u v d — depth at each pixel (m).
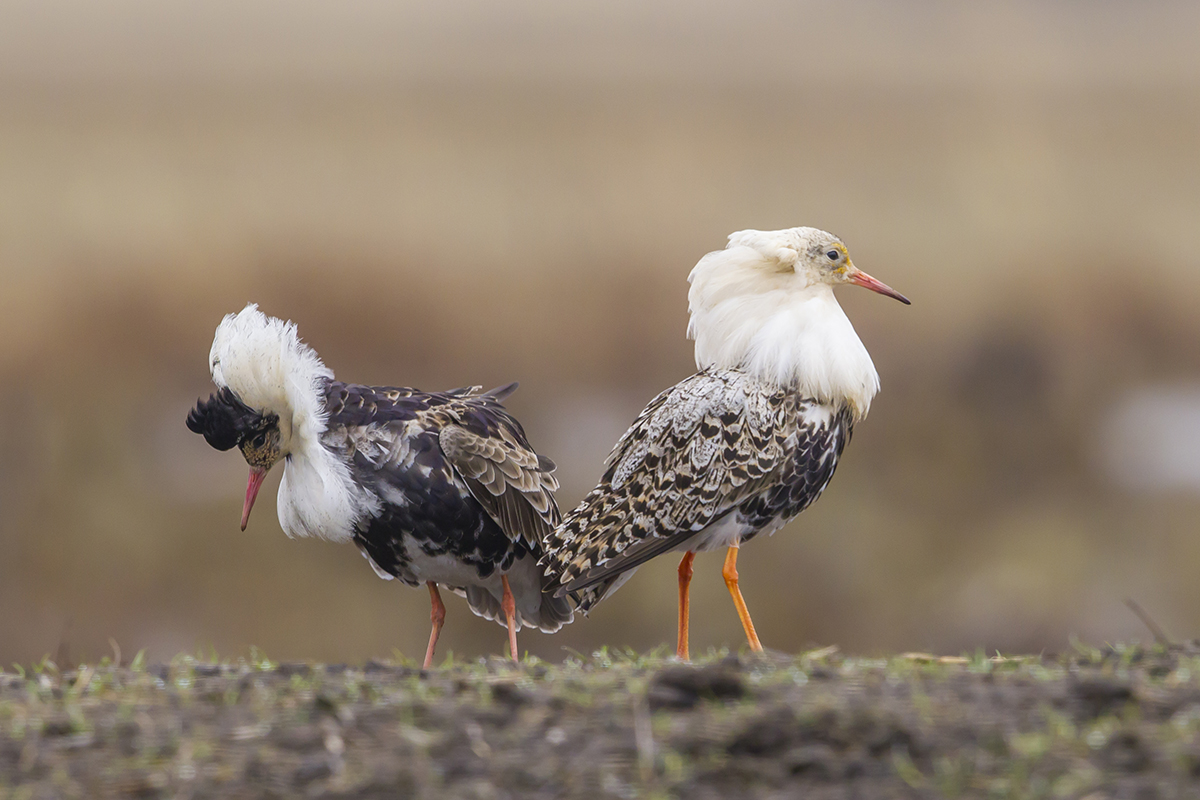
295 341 8.81
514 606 9.34
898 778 4.88
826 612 16.52
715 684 5.63
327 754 5.23
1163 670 6.06
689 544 8.53
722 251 8.86
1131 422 20.95
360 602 16.14
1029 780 4.80
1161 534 17.97
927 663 6.80
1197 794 4.65
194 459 19.00
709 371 8.73
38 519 17.80
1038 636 16.27
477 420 9.05
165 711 5.78
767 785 4.89
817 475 8.56
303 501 8.77
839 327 8.63
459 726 5.44
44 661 7.04
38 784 5.09
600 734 5.30
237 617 16.17
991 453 20.09
